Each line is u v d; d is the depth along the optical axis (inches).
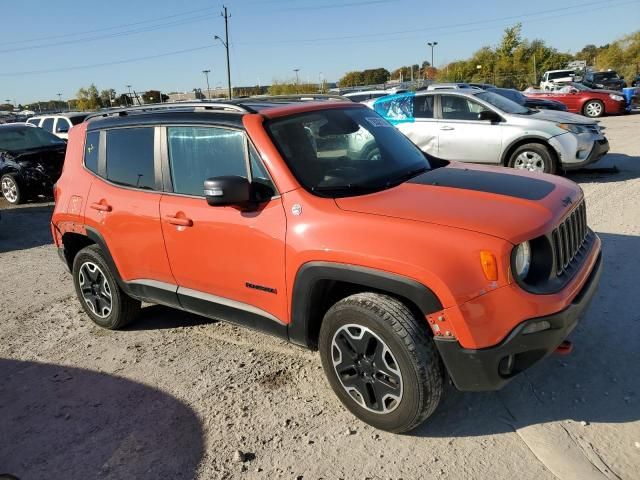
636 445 110.7
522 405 127.1
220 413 135.1
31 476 119.3
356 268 113.2
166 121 154.2
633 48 1865.2
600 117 835.4
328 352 125.2
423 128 380.2
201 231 142.2
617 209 281.3
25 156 449.4
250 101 164.2
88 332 190.5
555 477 104.3
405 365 110.7
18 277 260.5
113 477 116.5
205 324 188.7
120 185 167.6
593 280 124.6
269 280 130.7
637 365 137.8
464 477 106.5
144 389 149.5
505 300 103.5
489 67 1882.4
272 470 114.0
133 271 167.5
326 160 136.5
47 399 149.2
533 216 112.9
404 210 115.6
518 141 350.0
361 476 109.6
